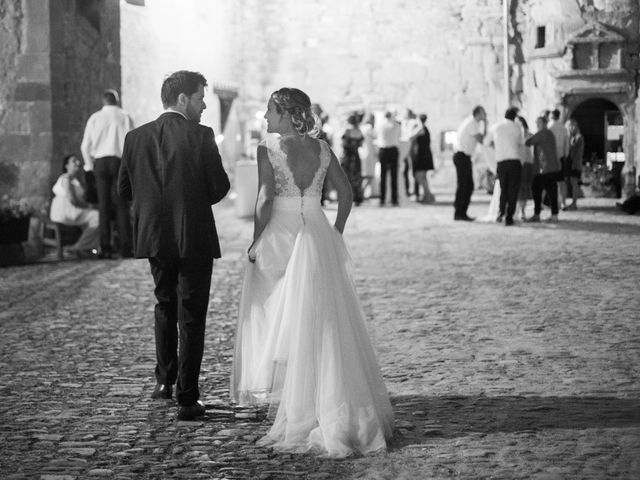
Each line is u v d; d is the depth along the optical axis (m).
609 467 4.69
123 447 5.23
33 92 14.88
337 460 4.98
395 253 13.58
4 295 10.54
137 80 19.45
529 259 12.57
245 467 4.88
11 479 4.69
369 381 5.40
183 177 5.86
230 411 5.96
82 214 14.12
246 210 20.38
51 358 7.46
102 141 13.70
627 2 24.55
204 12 24.50
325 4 28.84
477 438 5.25
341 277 5.57
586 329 8.14
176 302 6.21
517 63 27.20
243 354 5.78
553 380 6.50
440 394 6.22
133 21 19.20
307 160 5.74
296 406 5.29
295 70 28.98
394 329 8.34
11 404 6.13
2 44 14.89
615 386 6.32
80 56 15.62
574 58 24.92
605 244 13.99
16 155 14.94
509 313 8.95
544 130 17.38
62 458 5.03
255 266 5.78
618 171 24.81
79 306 9.78
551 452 4.96
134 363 7.29
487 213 19.84
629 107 24.55
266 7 28.92
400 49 28.58
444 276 11.33
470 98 28.27
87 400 6.23
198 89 6.05
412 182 28.50
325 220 5.75
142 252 5.91
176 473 4.78
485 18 28.02
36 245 14.43
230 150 26.50
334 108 28.92
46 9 14.80
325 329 5.32
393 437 5.35
